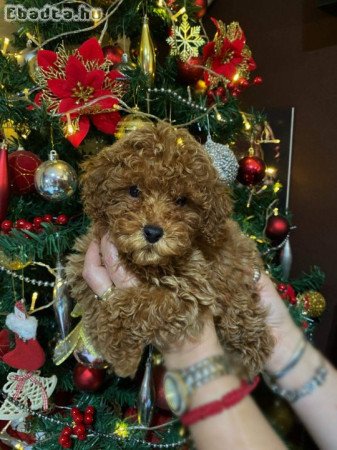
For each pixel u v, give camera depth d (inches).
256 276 27.2
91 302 25.5
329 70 49.6
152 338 21.4
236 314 25.0
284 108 53.4
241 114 41.2
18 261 31.7
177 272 23.0
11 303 37.4
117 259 23.3
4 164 31.2
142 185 22.2
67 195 31.9
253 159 39.1
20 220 33.6
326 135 50.7
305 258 54.4
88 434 35.4
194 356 20.7
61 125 33.3
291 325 27.6
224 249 25.4
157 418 36.2
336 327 48.1
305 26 50.9
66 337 32.0
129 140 23.1
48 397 35.4
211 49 38.1
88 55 33.1
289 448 22.4
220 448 17.8
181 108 38.1
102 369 34.1
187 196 22.5
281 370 25.7
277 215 43.6
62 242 31.9
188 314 21.3
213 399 18.7
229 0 57.8
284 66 53.6
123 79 34.8
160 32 42.5
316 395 24.9
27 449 38.5
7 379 36.2
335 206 51.0
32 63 35.9
